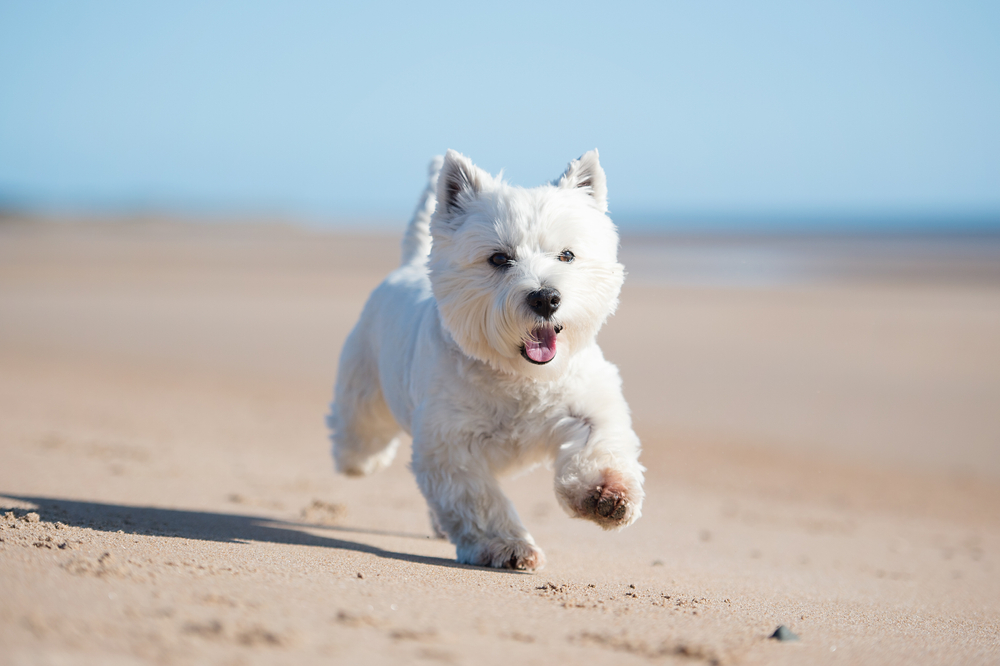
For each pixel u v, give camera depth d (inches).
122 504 206.8
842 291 1043.9
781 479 345.7
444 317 167.5
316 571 135.7
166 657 86.6
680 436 414.9
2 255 1738.4
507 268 160.9
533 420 167.3
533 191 171.8
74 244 2210.9
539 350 158.4
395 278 217.5
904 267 1503.4
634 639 110.0
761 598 153.8
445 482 165.8
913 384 537.6
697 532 249.9
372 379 218.5
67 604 99.2
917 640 126.3
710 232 3853.3
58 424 372.8
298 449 363.9
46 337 718.5
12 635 87.8
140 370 578.6
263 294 1023.0
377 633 101.0
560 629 112.4
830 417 454.3
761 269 1443.2
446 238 173.3
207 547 150.3
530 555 160.9
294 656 90.2
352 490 284.2
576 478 158.1
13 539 136.4
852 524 283.6
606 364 177.3
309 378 562.3
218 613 102.0
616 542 220.8
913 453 392.5
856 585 184.4
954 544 262.8
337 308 893.8
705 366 578.6
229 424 413.7
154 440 352.5
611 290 172.4
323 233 3344.0
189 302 944.9
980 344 669.3
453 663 92.9
